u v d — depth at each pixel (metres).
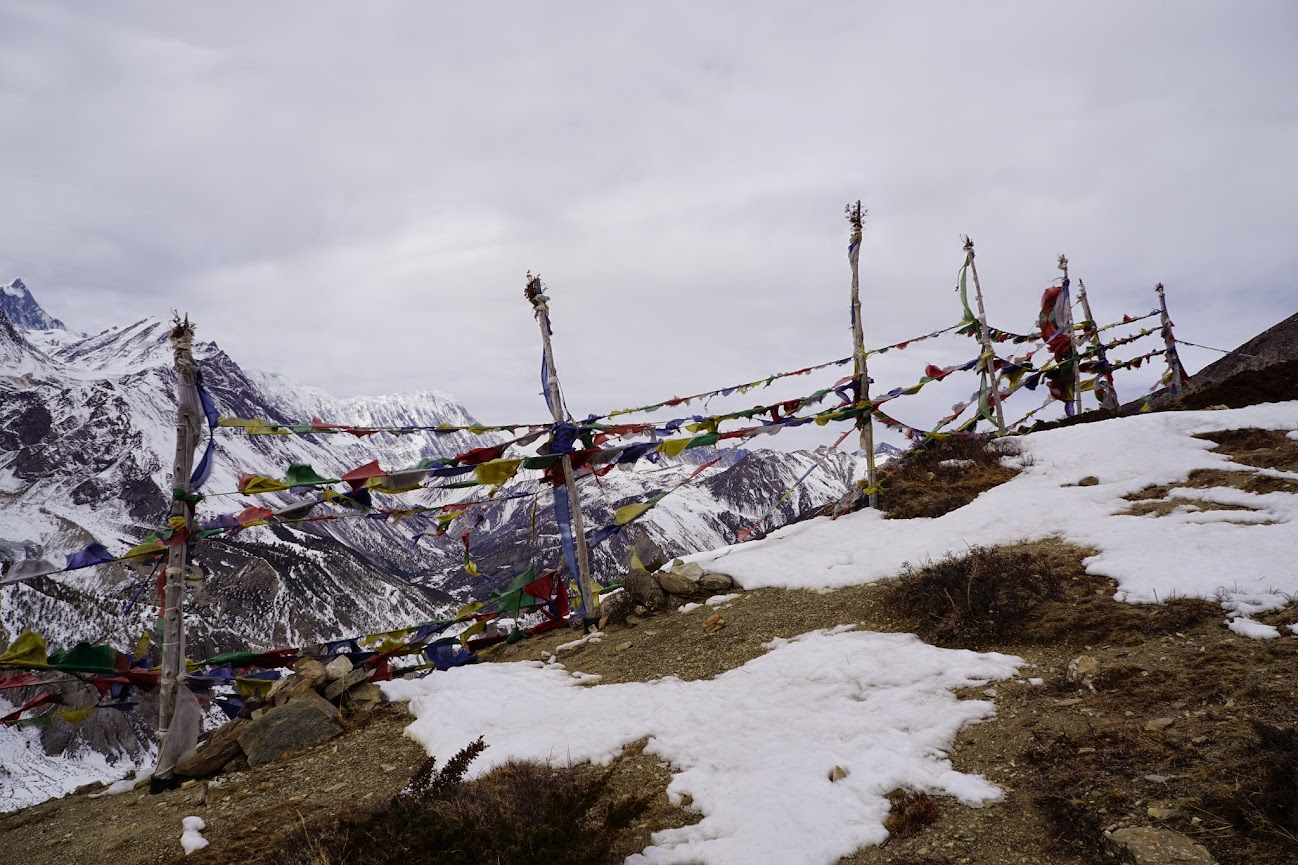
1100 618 7.93
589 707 8.48
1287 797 4.26
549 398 12.95
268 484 9.73
